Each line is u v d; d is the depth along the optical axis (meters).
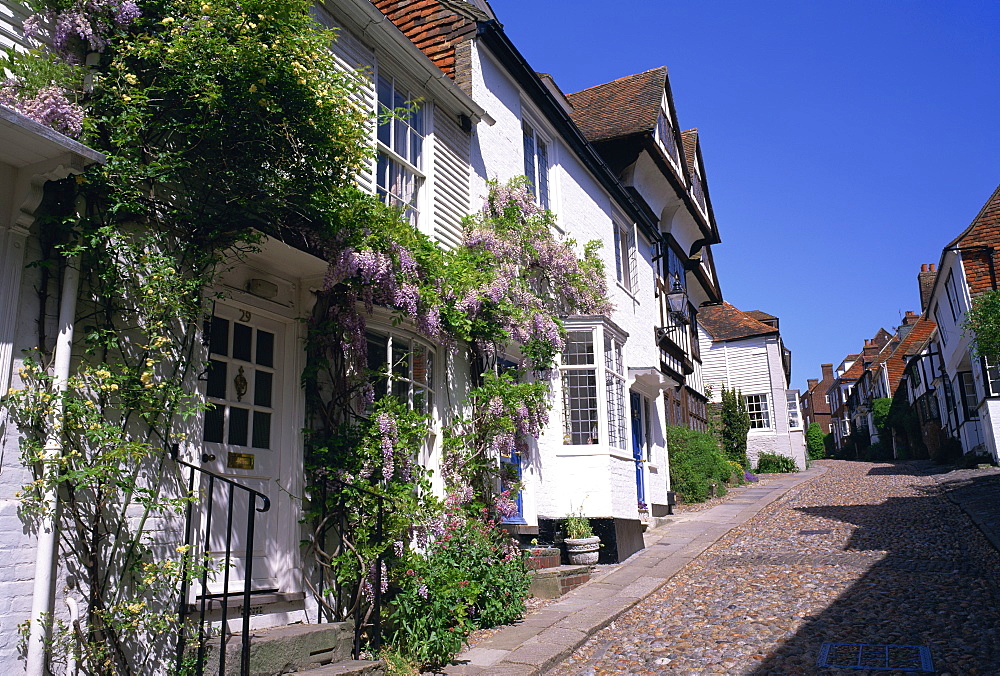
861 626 6.89
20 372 4.39
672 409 20.67
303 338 6.80
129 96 5.02
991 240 20.94
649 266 18.27
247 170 5.57
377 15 8.16
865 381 54.59
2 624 4.14
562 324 11.34
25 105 4.51
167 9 5.47
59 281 4.68
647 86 19.19
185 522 5.27
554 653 6.41
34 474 4.42
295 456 6.50
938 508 14.36
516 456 10.64
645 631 7.24
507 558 8.38
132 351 5.02
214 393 5.92
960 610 7.21
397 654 6.05
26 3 4.82
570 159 13.69
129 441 4.87
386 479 6.70
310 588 6.39
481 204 10.38
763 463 34.00
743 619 7.37
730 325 37.44
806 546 11.18
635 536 11.84
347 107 6.20
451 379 8.95
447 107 9.85
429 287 7.37
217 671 4.96
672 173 19.38
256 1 5.45
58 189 4.72
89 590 4.56
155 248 5.28
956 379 26.30
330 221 6.17
